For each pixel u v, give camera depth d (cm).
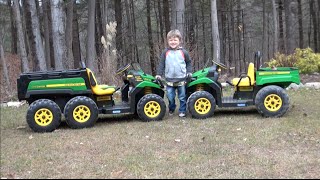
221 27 1101
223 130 319
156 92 384
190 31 1134
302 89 522
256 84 370
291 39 1167
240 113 389
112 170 231
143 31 1432
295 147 270
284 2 1211
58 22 657
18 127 359
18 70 1033
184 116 377
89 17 766
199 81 369
